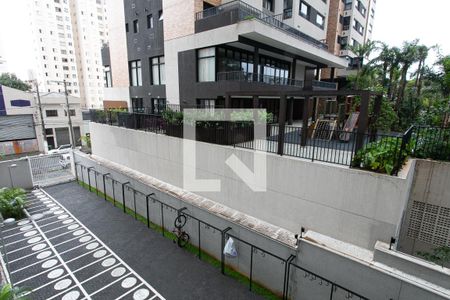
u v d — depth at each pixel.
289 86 15.00
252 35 11.20
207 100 12.98
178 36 13.44
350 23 26.42
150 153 10.77
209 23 11.90
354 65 25.73
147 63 16.23
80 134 28.94
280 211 6.94
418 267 4.23
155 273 6.24
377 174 5.22
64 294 5.57
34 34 47.41
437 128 7.20
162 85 15.39
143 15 15.80
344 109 12.23
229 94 9.16
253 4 14.21
